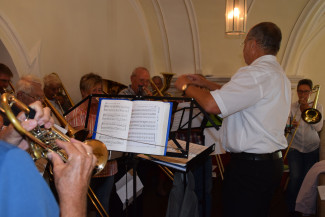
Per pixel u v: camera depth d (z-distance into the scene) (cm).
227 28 354
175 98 147
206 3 448
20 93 172
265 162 162
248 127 160
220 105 149
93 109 227
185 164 142
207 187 238
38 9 269
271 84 157
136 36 466
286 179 371
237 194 168
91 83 231
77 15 326
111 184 211
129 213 222
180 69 521
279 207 310
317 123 293
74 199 67
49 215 52
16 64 244
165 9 463
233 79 158
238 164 168
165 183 372
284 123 169
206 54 507
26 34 255
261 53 168
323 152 303
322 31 472
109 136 149
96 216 209
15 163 48
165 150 142
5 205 46
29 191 48
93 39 358
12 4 240
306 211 236
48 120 88
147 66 508
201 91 158
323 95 490
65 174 69
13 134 87
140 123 146
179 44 499
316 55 487
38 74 266
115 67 410
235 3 344
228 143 170
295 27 452
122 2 421
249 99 151
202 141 254
